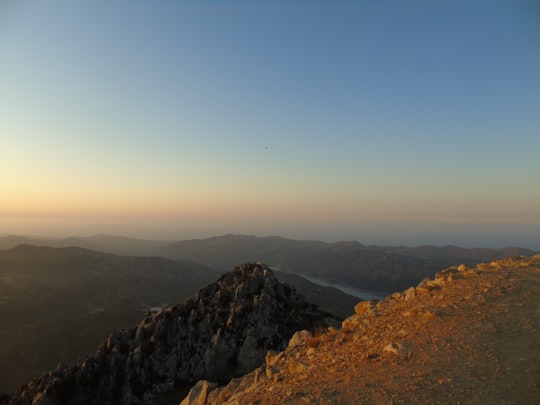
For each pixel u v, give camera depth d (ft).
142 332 192.13
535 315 44.98
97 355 182.19
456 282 63.41
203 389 64.28
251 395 44.19
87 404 158.61
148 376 169.27
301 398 37.17
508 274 61.87
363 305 69.87
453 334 43.96
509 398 30.22
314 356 52.01
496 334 41.93
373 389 35.68
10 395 174.50
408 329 48.80
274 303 198.49
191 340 183.93
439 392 32.83
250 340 172.14
